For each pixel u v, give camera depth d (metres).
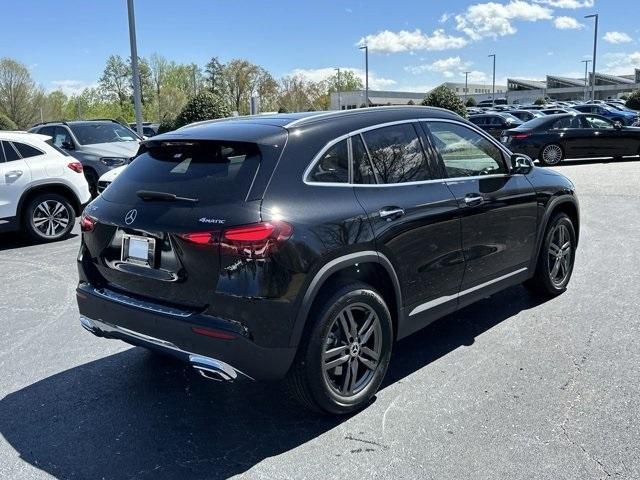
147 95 80.19
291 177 3.31
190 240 3.16
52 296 6.14
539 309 5.26
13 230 8.68
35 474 3.08
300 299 3.18
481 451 3.14
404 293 3.82
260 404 3.77
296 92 78.75
